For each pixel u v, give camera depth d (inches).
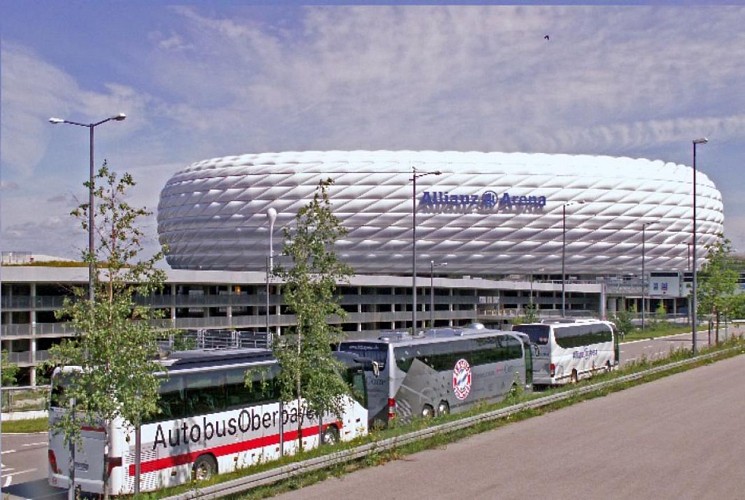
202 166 4426.7
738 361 1501.0
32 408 1242.0
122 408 509.7
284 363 675.4
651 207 4451.3
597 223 4338.1
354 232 4087.1
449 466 565.0
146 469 572.7
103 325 514.3
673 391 1012.5
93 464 568.1
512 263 4269.2
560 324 1317.7
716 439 662.5
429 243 4131.4
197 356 650.2
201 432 618.5
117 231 537.3
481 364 1044.5
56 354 506.6
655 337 2790.4
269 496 486.0
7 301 2023.9
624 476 525.0
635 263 4488.2
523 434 699.4
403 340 927.7
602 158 4458.7
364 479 527.8
